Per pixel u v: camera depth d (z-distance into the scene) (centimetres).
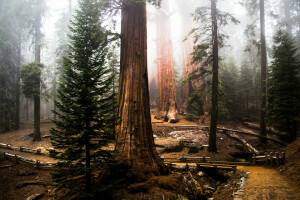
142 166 727
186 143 1603
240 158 1291
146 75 915
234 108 2531
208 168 947
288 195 555
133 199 593
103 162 623
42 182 820
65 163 577
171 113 2250
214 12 1408
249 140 1670
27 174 938
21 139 1839
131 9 951
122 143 774
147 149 789
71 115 606
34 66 1744
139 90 862
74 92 605
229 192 662
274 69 1428
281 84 1316
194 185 714
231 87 2483
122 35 956
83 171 576
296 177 682
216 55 1384
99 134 619
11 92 2442
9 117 2358
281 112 1332
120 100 873
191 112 2338
